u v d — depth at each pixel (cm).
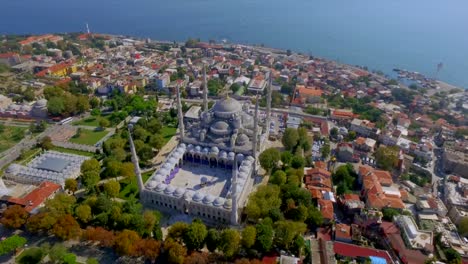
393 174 18212
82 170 16488
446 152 19575
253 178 17400
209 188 16450
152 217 13238
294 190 14825
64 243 13100
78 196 15775
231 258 12256
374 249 12269
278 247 12825
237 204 14488
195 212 14775
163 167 16850
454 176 17488
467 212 14688
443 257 12362
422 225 13900
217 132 18762
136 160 14425
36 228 12938
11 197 14838
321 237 13312
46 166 17612
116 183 15300
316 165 17800
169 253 11719
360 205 14412
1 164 18325
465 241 13425
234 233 12100
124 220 12950
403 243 12594
